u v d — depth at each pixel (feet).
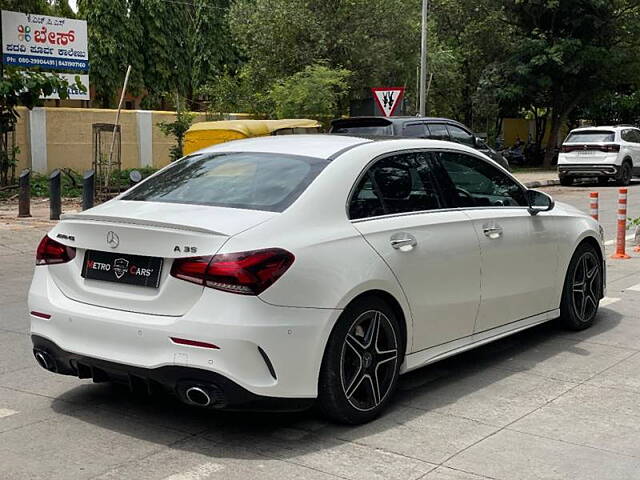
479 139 53.42
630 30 102.78
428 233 17.02
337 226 15.37
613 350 21.06
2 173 65.92
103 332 14.64
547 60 100.99
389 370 16.08
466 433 15.16
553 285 21.42
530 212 20.47
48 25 69.15
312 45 85.56
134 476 13.16
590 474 13.34
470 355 20.66
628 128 84.99
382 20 85.25
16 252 39.17
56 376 18.79
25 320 24.56
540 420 15.90
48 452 14.20
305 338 14.20
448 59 97.45
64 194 64.85
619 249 36.09
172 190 16.66
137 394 17.43
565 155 83.35
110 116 76.38
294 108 76.74
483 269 18.44
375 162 16.90
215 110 88.43
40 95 64.80
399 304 16.15
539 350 21.06
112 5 104.01
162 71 110.01
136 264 14.65
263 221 14.53
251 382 13.69
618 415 16.21
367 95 87.35
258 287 13.69
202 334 13.56
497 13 105.91
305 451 14.23
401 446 14.48
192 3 113.39
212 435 14.99
